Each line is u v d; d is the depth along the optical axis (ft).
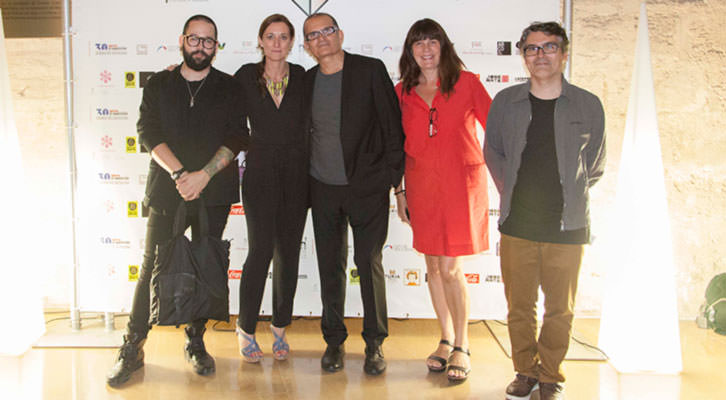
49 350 9.75
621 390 8.44
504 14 10.37
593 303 11.72
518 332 7.87
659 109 11.67
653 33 11.53
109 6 10.36
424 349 10.05
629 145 9.53
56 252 11.89
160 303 8.18
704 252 11.84
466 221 8.41
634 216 9.29
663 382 8.77
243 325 9.11
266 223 8.72
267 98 8.58
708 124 11.67
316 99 8.57
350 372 8.91
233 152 8.50
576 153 7.23
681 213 11.80
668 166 11.75
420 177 8.50
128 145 10.54
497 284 10.80
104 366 9.09
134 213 10.62
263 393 8.12
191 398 7.95
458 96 8.37
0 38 9.82
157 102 8.50
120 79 10.46
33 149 11.76
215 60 10.54
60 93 11.69
